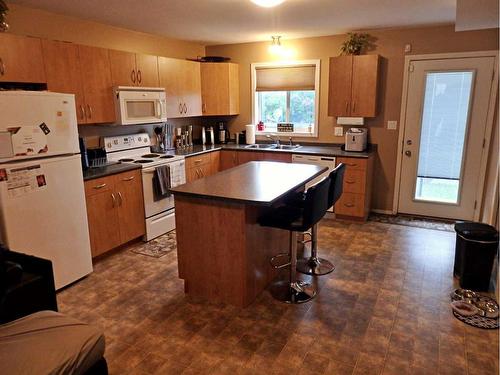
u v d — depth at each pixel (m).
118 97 3.78
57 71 3.24
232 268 2.65
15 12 3.24
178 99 4.73
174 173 4.25
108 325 2.49
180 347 2.26
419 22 4.07
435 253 3.62
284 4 3.30
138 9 3.42
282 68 5.26
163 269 3.33
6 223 2.52
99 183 3.37
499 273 2.65
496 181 3.46
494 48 4.04
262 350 2.22
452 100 4.35
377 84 4.54
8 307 1.85
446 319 2.52
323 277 3.14
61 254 2.92
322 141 5.17
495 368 2.05
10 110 2.49
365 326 2.45
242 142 5.63
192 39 5.09
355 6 3.38
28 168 2.62
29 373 1.39
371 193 4.90
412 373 2.02
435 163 4.59
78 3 3.20
